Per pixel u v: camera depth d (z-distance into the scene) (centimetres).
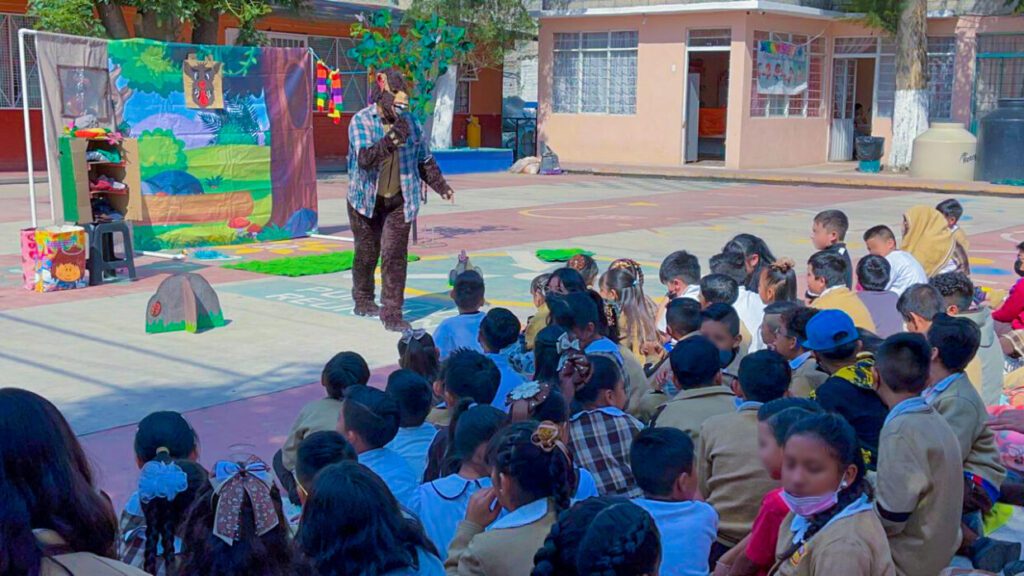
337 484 277
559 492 326
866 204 2094
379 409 409
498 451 329
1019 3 2630
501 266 1284
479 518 357
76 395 729
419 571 281
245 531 256
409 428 475
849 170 2862
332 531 273
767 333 571
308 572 266
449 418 513
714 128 3244
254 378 782
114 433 655
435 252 1388
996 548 460
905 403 394
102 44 1227
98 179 1157
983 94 2891
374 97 942
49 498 203
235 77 1389
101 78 1231
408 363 566
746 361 441
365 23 1623
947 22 2891
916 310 577
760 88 2866
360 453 408
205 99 1355
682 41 2873
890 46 3016
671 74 2908
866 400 446
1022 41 2820
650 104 2958
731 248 767
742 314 687
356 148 930
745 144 2839
